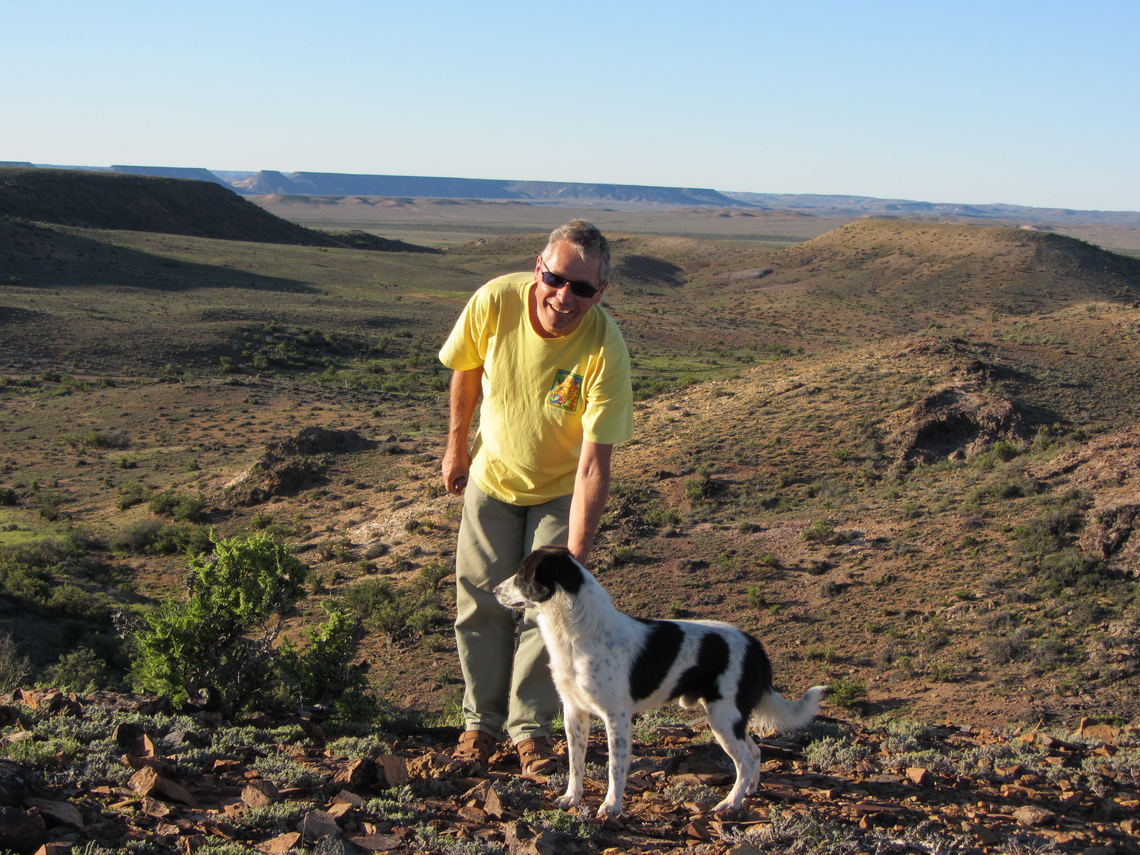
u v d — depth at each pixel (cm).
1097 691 2381
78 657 2016
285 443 6006
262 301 14862
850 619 3056
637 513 4228
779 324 16075
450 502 4694
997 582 3066
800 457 4653
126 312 12381
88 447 7156
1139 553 2986
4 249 15188
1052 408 4972
